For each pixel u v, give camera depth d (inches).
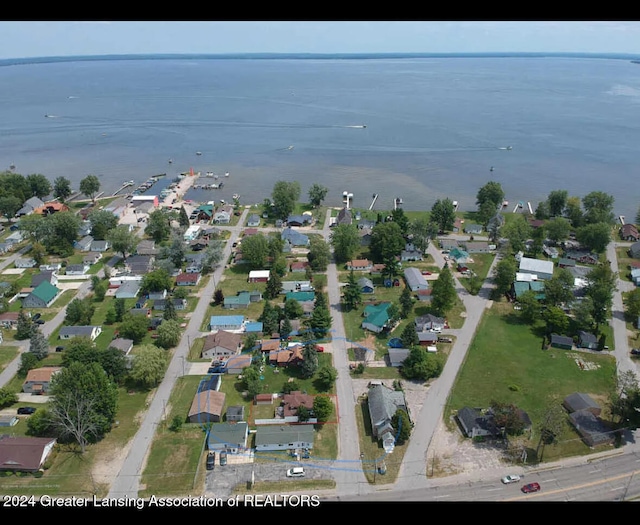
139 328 4431.6
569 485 2960.1
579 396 3651.6
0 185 7834.6
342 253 5994.1
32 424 3339.1
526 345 4404.5
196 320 4832.7
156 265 5777.6
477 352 4296.3
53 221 6279.5
